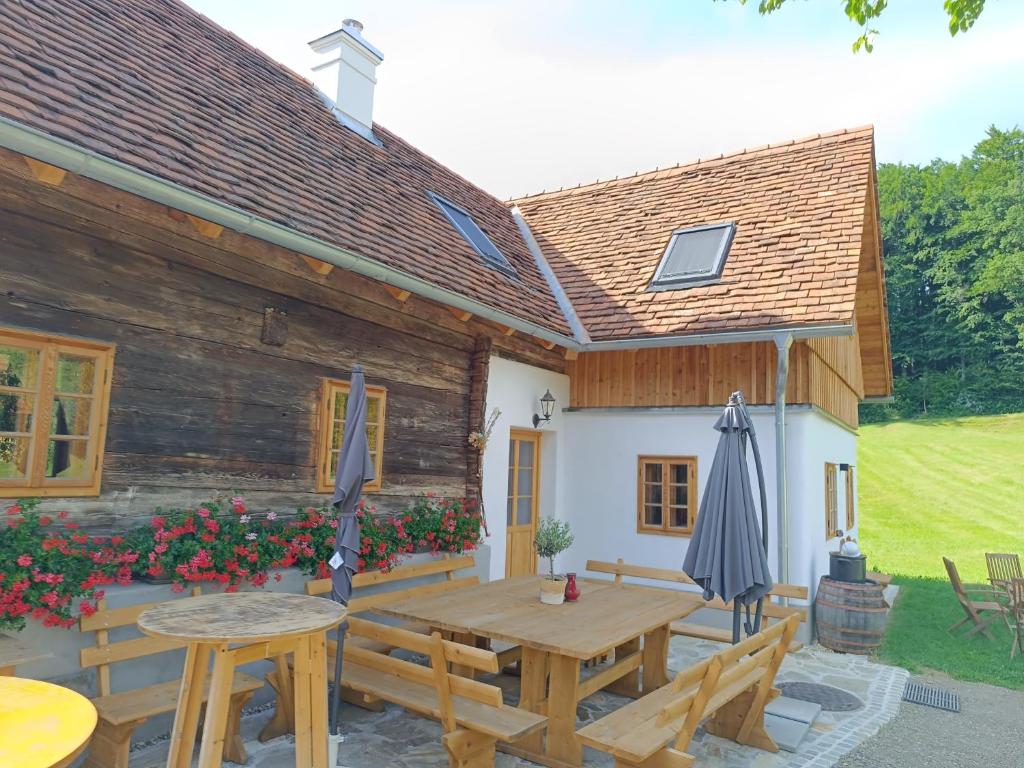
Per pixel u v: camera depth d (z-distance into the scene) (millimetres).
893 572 14539
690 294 9352
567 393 10359
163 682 4723
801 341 8672
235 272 5715
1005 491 23984
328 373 6566
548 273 11133
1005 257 37500
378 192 8211
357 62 9805
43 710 2289
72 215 4625
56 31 5504
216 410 5531
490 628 4855
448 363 8148
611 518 9836
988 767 4957
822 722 5746
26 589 3885
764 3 6117
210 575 4973
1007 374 36750
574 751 4691
